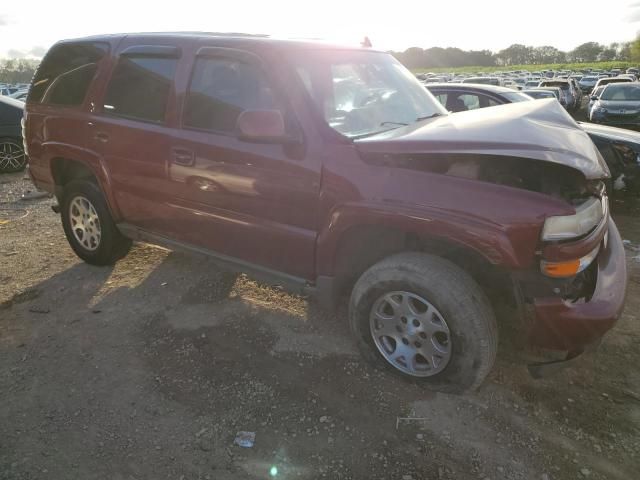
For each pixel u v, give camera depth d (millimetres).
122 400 2635
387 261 2629
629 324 3426
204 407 2588
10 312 3527
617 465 2264
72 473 2180
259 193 2934
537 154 2250
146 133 3385
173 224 3500
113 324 3371
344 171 2609
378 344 2783
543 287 2295
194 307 3584
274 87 2850
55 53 4207
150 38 3545
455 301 2406
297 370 2887
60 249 4695
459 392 2598
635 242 5141
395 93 3387
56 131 4023
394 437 2400
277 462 2248
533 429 2465
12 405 2596
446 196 2354
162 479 2158
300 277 3020
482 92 7043
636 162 6020
